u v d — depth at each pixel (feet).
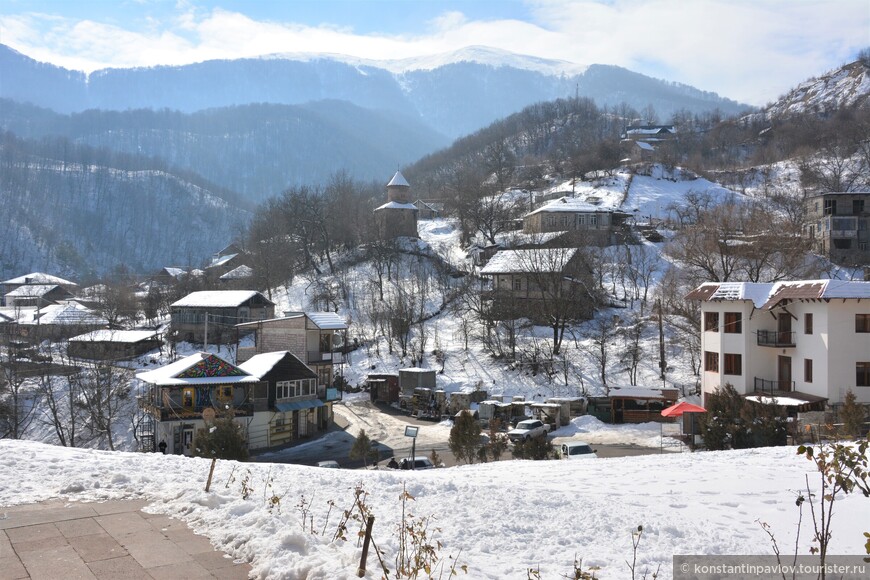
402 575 23.22
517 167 512.22
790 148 470.80
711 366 135.03
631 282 237.04
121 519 29.50
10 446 45.73
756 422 86.28
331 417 158.51
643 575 26.30
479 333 211.82
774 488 44.60
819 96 650.84
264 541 25.76
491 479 51.01
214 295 245.24
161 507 31.30
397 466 107.76
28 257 617.21
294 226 327.88
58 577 22.97
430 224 375.66
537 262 213.87
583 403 152.76
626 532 32.17
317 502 33.71
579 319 208.95
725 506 39.37
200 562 24.50
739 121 615.98
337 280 284.61
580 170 417.28
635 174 392.47
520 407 151.94
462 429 93.76
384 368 197.98
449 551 27.76
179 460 44.21
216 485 35.68
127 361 217.97
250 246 368.48
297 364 145.48
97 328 252.01
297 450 133.08
